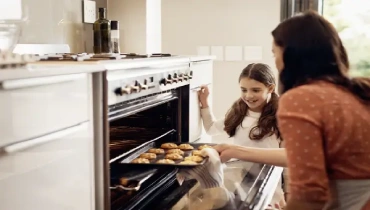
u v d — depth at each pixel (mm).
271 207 1830
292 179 1103
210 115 2436
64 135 1169
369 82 1202
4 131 970
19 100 1010
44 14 2057
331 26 1212
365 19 3164
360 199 1150
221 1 3158
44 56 1645
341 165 1146
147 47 2717
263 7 3119
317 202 1091
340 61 1197
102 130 1335
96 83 1316
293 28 1193
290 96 1132
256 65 2230
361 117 1128
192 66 2258
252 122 2227
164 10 3213
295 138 1098
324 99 1114
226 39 3176
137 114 1815
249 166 1826
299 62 1183
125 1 2705
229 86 3197
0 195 970
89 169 1301
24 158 1032
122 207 1447
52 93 1120
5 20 1763
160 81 1791
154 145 1973
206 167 1708
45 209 1110
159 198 1554
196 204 1461
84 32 2406
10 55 1162
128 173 1578
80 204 1260
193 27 3207
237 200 1466
